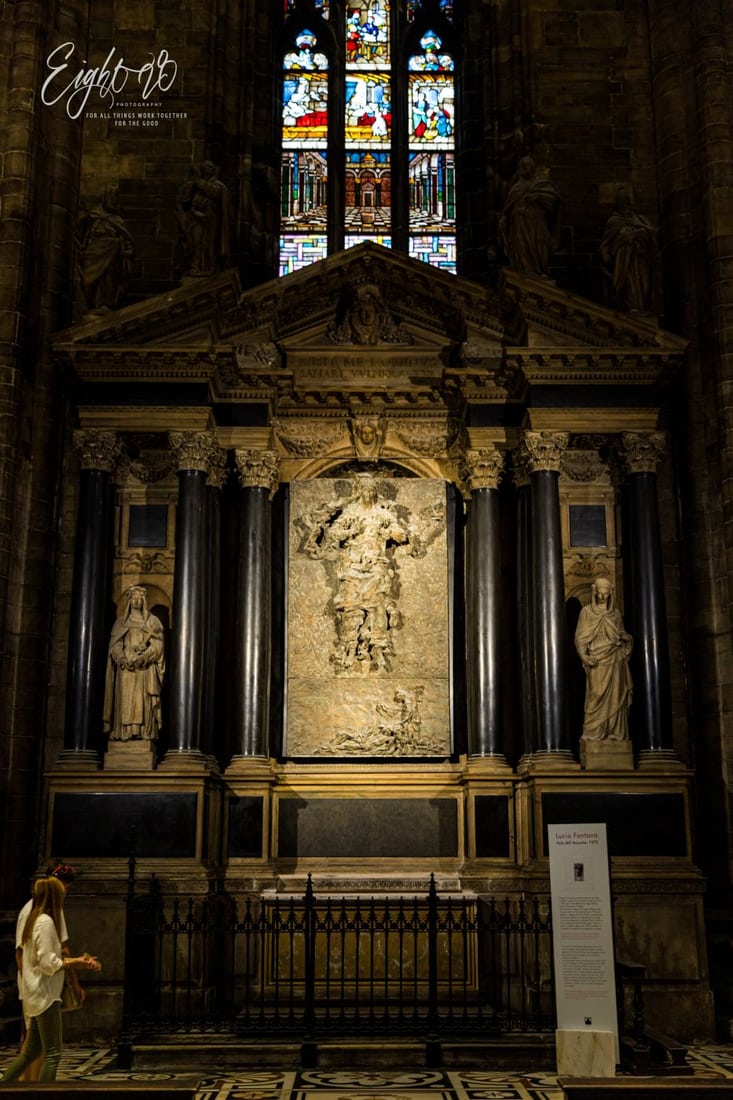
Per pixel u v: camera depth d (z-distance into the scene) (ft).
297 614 62.85
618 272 62.49
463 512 64.59
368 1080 41.63
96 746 58.59
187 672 57.98
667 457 63.87
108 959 52.70
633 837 55.42
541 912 53.78
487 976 55.42
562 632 58.85
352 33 74.64
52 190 65.98
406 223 71.15
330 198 71.56
